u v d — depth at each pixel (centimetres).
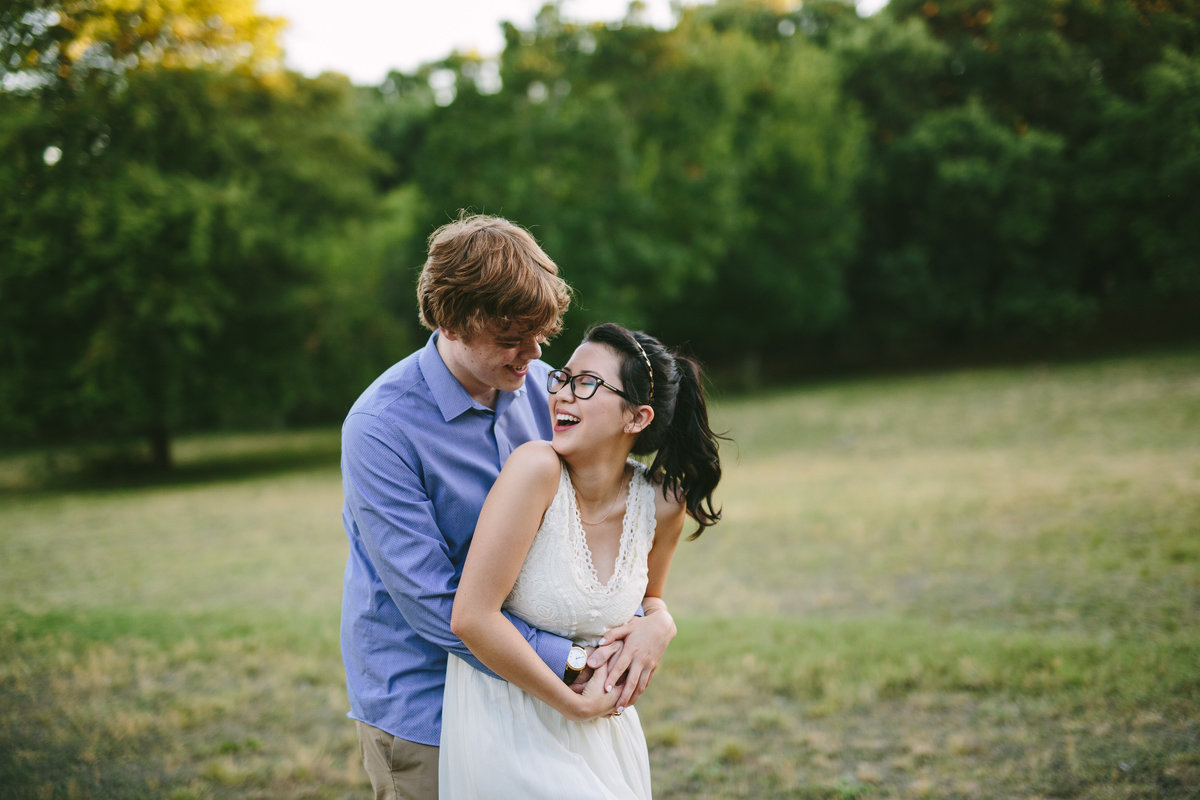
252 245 1566
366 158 1869
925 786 304
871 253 2520
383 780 194
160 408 1597
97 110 1176
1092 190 1456
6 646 481
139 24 898
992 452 1188
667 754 349
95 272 1440
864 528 794
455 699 182
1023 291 2130
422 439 186
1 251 1302
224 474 1644
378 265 2112
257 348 1711
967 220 2178
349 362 1814
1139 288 1803
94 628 523
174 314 1445
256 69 1608
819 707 381
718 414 1928
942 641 454
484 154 1967
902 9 2248
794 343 2984
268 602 641
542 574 179
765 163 2312
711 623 533
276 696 412
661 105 2159
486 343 178
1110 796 284
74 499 1316
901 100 2270
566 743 183
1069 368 1884
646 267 2075
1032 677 389
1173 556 594
